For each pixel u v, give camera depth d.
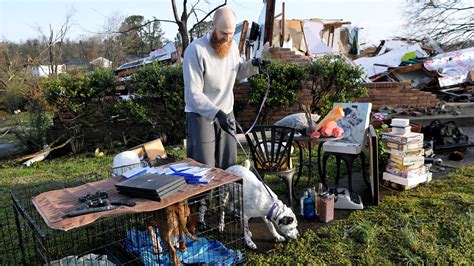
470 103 8.70
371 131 3.58
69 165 5.66
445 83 10.08
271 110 6.76
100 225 3.00
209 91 3.03
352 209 3.49
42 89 6.46
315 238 2.95
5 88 8.03
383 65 11.16
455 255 2.61
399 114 7.54
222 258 2.61
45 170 5.47
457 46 14.38
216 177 2.44
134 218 2.98
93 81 6.38
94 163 5.69
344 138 3.86
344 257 2.65
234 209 2.81
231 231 2.99
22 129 6.86
